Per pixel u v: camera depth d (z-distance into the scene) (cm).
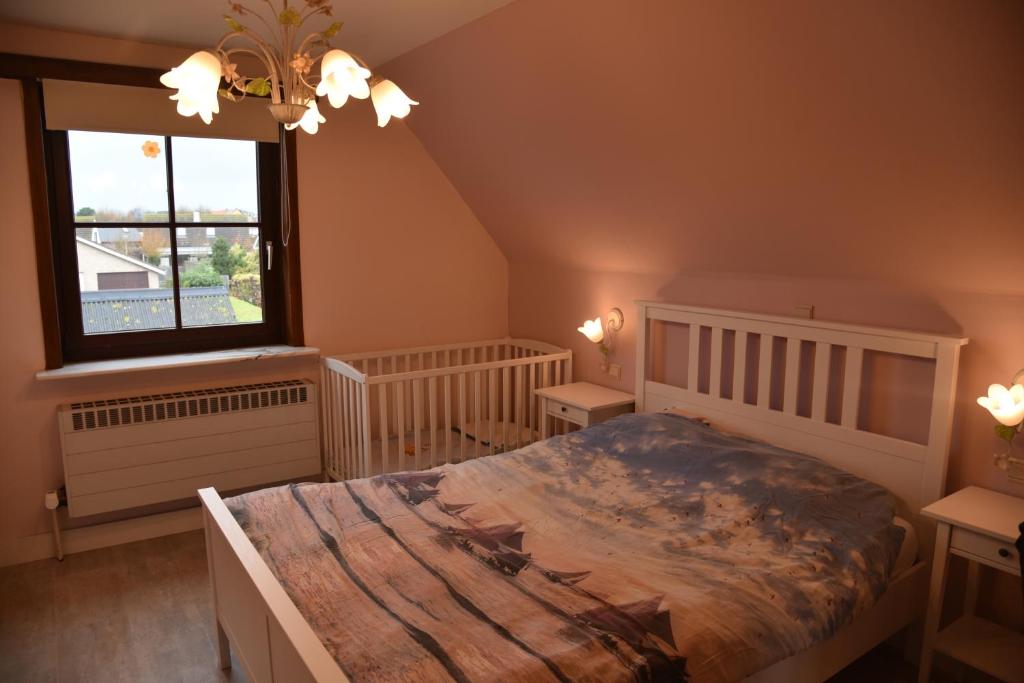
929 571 251
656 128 276
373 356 411
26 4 279
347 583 199
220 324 389
